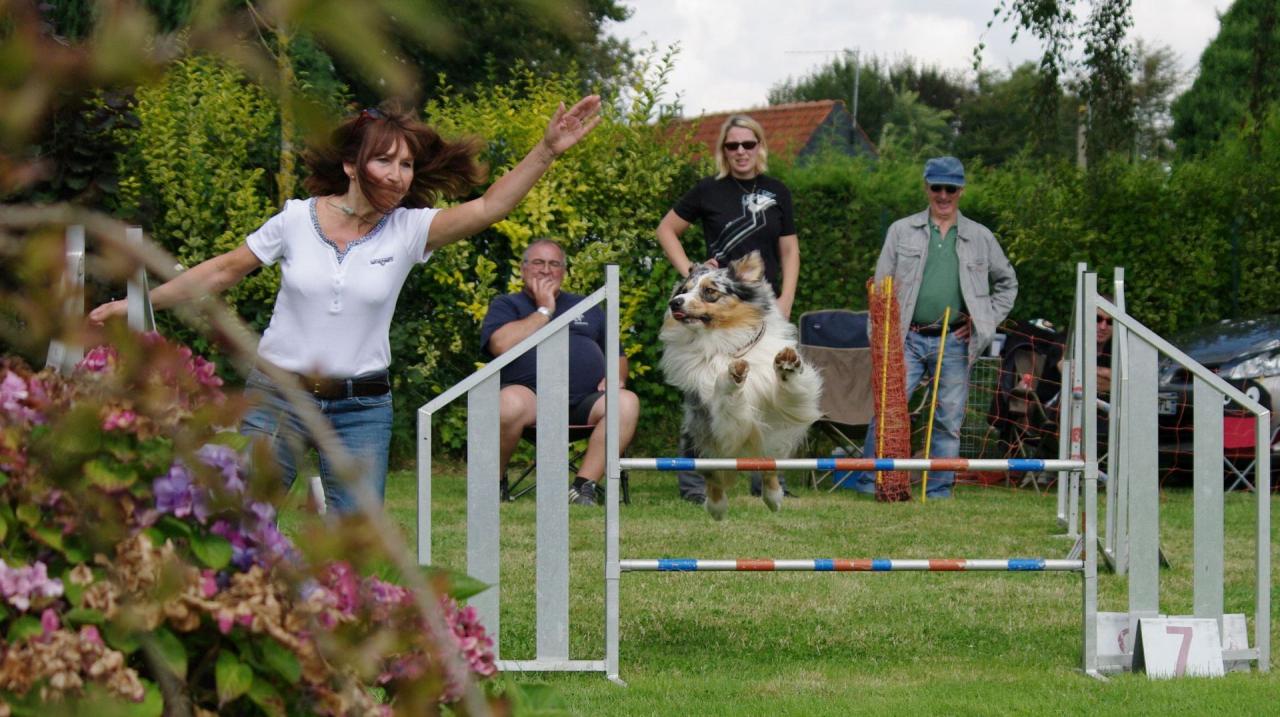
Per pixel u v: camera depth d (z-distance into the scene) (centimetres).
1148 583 588
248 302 1182
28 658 169
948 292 1166
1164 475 1265
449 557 801
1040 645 633
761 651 615
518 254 1259
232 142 1173
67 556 187
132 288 327
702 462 566
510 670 558
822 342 1270
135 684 175
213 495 188
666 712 495
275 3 87
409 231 504
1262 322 1285
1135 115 1656
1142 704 514
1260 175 1387
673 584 767
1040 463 576
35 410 185
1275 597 732
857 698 519
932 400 1170
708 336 806
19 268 131
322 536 185
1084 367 587
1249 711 505
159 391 184
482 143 497
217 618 182
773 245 973
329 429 138
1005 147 6506
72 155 558
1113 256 1402
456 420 1295
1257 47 1708
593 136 1280
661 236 977
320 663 186
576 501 1054
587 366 1056
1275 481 1199
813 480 1270
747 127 958
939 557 859
